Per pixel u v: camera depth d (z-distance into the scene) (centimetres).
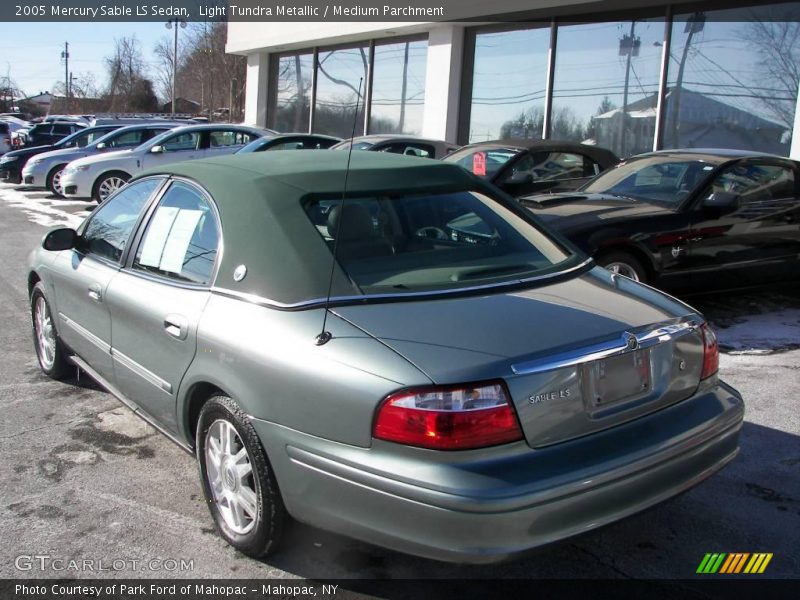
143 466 407
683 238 643
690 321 315
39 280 530
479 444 251
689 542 336
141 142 1728
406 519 254
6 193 1819
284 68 2238
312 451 275
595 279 342
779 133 1131
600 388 277
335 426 268
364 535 267
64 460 413
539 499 249
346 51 1958
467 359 259
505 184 866
